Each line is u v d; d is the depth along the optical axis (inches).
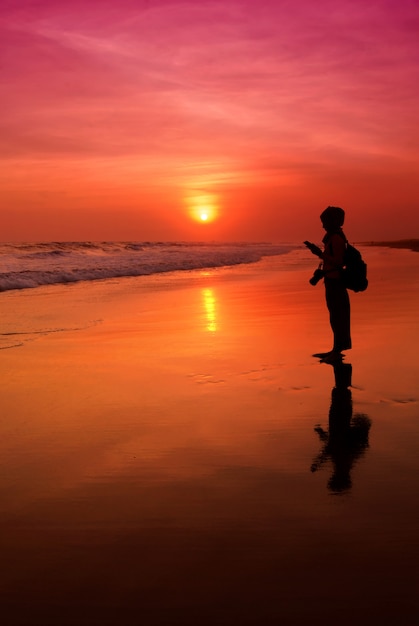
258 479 131.4
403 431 164.2
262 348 295.0
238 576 92.9
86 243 1989.4
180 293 610.5
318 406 190.7
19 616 84.4
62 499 122.7
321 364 255.0
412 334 324.8
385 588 89.0
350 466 138.3
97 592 89.6
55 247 1829.5
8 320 410.0
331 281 271.0
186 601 87.0
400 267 950.4
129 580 92.5
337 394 205.3
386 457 144.1
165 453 149.3
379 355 271.0
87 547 102.9
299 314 426.3
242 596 87.8
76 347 305.4
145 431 167.6
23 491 127.1
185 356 277.7
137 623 82.5
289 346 299.9
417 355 269.7
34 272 815.1
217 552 100.3
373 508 115.7
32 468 140.3
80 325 384.2
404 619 82.2
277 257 1668.3
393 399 197.9
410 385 215.6
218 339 323.6
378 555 98.2
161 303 513.7
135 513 115.7
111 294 607.5
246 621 82.4
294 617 82.9
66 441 159.6
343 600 86.4
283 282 741.3
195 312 446.6
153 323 389.7
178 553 100.2
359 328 346.0
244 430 167.0
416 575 92.3
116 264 1132.5
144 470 138.2
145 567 96.1
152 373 243.3
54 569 96.0
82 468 139.9
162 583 91.5
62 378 236.8
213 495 123.5
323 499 120.3
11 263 1154.0
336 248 269.6
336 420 175.5
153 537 106.0
